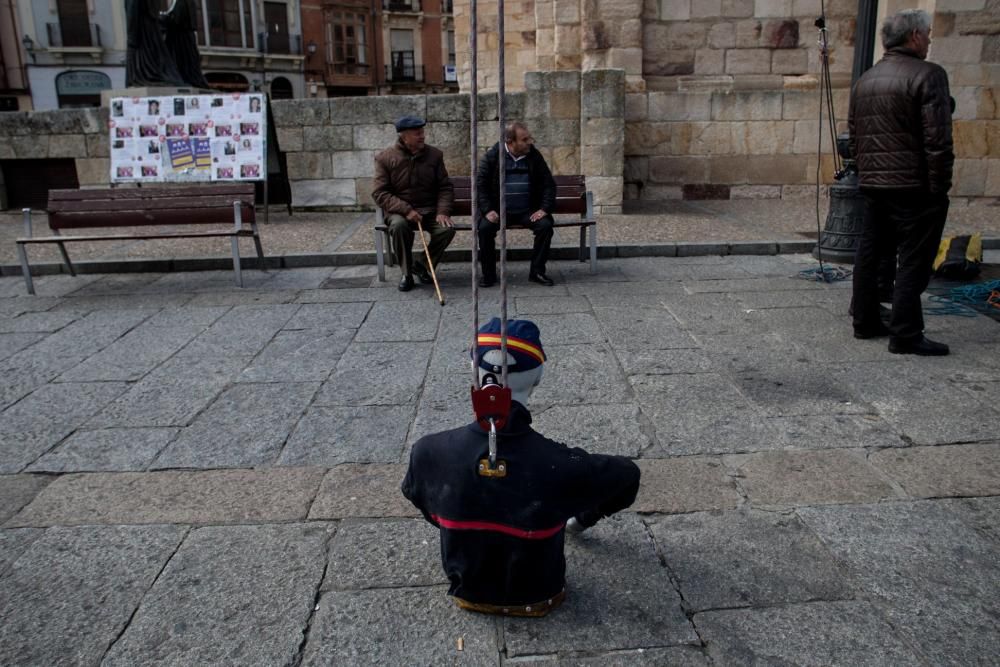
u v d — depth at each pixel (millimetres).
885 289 5422
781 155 11133
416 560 2695
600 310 5754
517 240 8320
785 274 6785
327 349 5023
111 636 2355
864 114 4496
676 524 2883
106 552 2797
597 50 11039
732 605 2424
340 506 3064
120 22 39188
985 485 3086
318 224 9773
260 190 10844
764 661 2186
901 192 4387
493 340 2178
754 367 4488
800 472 3236
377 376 4512
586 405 4008
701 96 11016
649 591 2502
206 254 7840
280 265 7559
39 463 3520
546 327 5359
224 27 43469
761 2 11047
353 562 2693
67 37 38656
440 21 50094
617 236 8320
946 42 9836
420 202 6641
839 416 3779
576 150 9961
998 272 6590
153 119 10250
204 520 2996
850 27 11094
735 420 3770
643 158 11242
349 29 47938
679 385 4242
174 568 2688
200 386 4438
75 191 6840
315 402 4156
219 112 10117
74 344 5273
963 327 5133
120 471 3428
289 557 2732
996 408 3812
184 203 6820
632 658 2211
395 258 7195
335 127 10562
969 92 10000
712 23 11141
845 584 2508
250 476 3344
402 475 3311
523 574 2264
